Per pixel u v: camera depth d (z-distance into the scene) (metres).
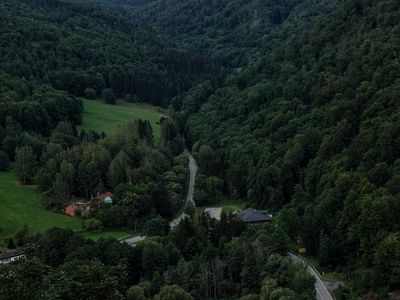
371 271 103.25
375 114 142.12
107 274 48.41
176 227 134.75
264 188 162.00
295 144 164.00
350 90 162.25
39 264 46.75
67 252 121.69
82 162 175.38
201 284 112.06
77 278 47.56
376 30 176.75
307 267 114.44
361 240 110.25
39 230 149.75
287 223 131.75
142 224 152.25
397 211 110.00
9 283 44.09
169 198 161.62
